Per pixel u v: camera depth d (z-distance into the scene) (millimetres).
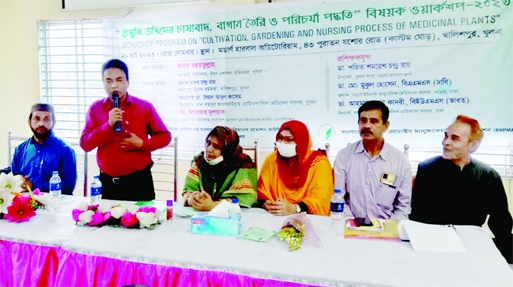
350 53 2518
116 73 2926
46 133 3002
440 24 2369
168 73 2854
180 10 2820
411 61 2432
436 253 1556
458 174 2443
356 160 2551
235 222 1794
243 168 2412
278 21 2621
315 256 1542
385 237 1741
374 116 2506
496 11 2287
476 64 2342
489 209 2430
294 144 2598
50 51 3191
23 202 2018
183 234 1817
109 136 2945
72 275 1666
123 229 1886
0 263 1798
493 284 1298
